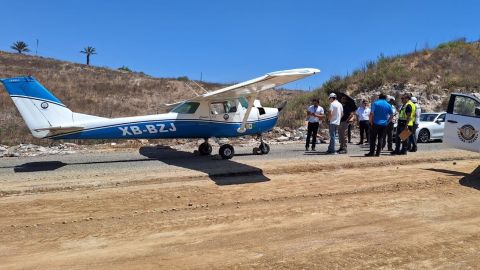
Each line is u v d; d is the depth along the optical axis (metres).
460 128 10.32
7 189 8.52
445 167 11.30
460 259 5.24
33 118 11.78
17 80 11.64
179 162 12.23
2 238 6.00
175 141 18.77
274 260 5.16
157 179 9.51
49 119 11.88
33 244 5.77
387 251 5.46
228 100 13.41
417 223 6.66
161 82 40.94
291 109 25.94
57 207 7.47
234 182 9.46
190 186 8.98
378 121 12.80
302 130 21.59
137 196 8.18
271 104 27.88
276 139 19.47
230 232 6.24
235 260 5.17
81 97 32.47
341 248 5.56
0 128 19.95
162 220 6.81
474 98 10.13
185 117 12.86
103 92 35.28
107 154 14.50
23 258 5.28
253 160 12.26
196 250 5.53
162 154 14.30
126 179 9.42
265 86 11.41
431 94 26.31
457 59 30.97
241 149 15.73
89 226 6.52
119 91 36.31
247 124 13.49
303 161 11.74
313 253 5.38
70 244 5.77
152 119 12.55
